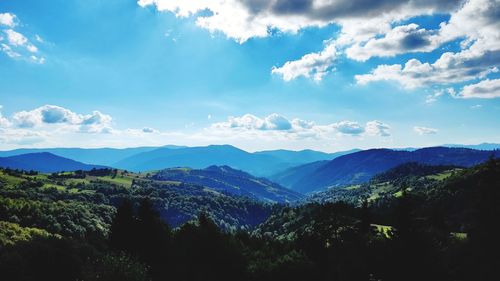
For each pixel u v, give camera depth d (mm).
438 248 49719
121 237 78188
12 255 65812
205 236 78562
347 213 146000
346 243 88375
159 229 81188
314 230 104438
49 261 68062
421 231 48969
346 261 77562
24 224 167875
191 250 77188
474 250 50500
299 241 98438
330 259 84312
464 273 49781
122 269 55281
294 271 80750
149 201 82375
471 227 53312
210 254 77500
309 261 82750
